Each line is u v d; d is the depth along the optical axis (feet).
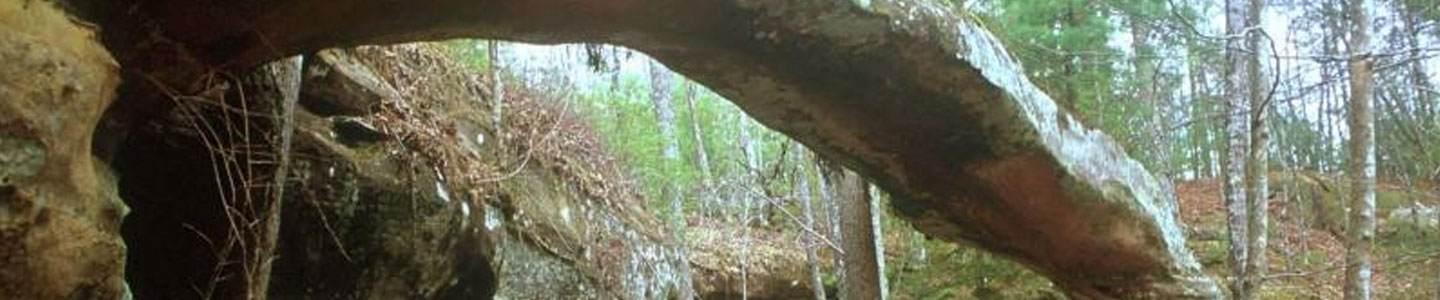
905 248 48.44
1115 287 20.56
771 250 51.70
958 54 15.47
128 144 15.34
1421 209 58.29
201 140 16.05
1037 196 18.39
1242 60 29.76
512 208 25.35
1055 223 19.15
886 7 14.69
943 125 16.69
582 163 33.45
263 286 17.07
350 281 20.38
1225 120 29.63
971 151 17.34
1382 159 65.98
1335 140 85.35
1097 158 19.16
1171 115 62.08
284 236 19.27
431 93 25.18
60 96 9.66
